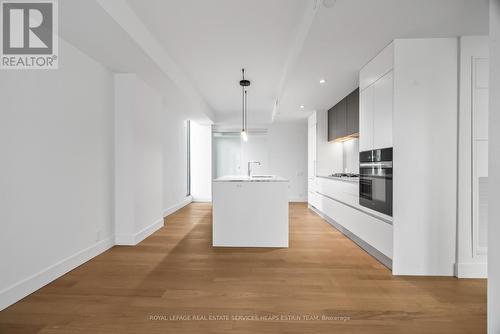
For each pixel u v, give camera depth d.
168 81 3.95
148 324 1.83
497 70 1.51
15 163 2.13
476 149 2.56
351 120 4.52
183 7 2.56
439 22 2.29
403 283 2.47
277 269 2.82
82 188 2.98
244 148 8.22
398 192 2.63
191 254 3.31
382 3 2.01
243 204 3.64
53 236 2.54
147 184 4.15
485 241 2.57
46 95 2.45
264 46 3.43
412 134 2.61
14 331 1.75
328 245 3.70
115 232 3.69
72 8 2.12
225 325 1.82
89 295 2.24
